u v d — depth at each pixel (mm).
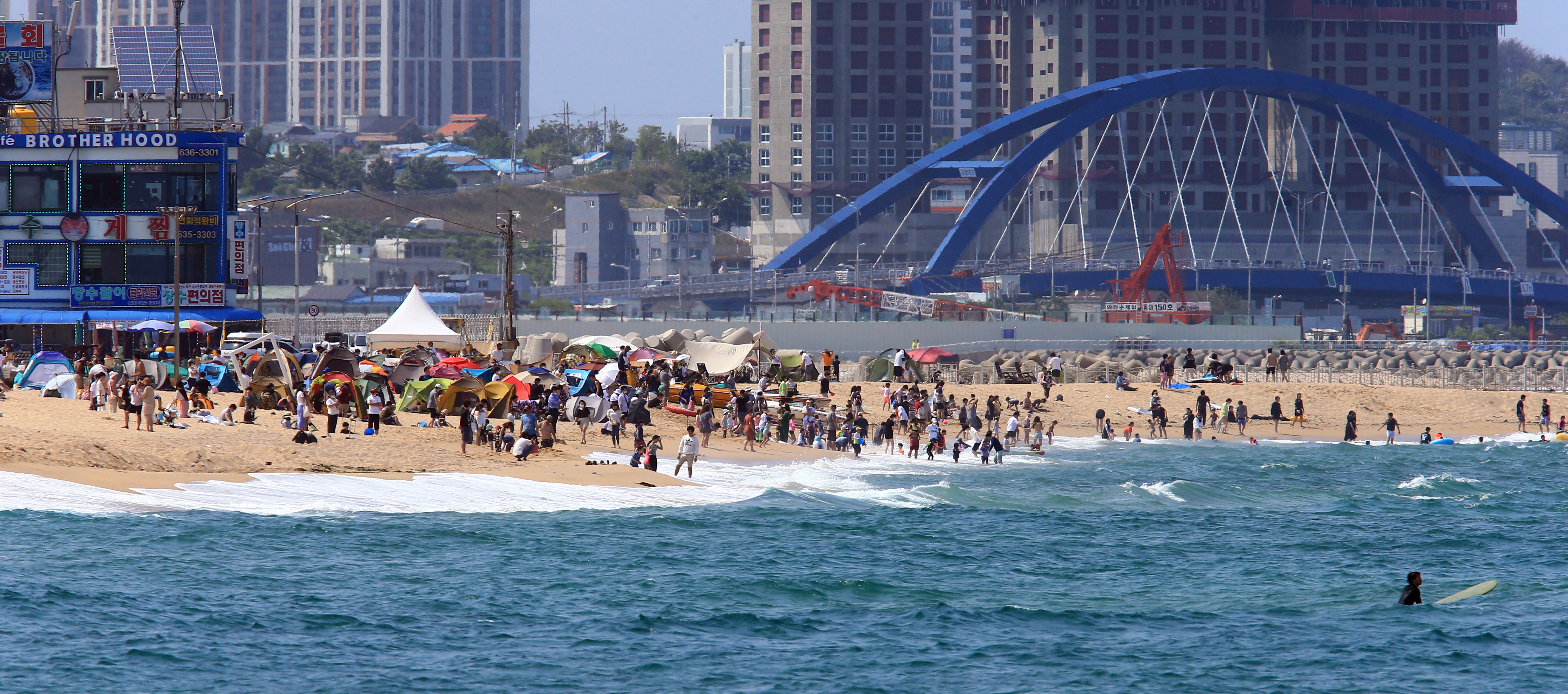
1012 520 173375
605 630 115750
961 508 181250
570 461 195875
